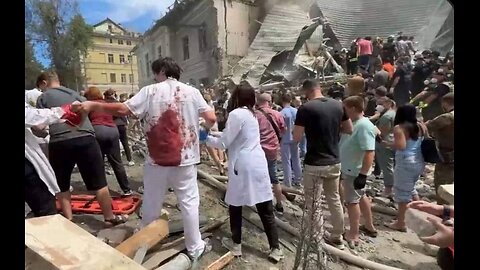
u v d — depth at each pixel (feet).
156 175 9.52
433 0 49.78
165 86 9.30
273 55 52.49
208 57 52.39
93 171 11.41
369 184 19.42
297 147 18.69
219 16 50.60
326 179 10.85
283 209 14.70
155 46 65.92
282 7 55.42
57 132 10.62
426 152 12.54
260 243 11.69
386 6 53.36
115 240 10.81
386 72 33.60
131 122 29.43
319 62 47.96
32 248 4.67
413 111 12.50
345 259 10.83
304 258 8.71
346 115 11.21
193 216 9.77
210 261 10.32
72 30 65.21
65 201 11.37
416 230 5.25
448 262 5.80
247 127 10.14
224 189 16.43
